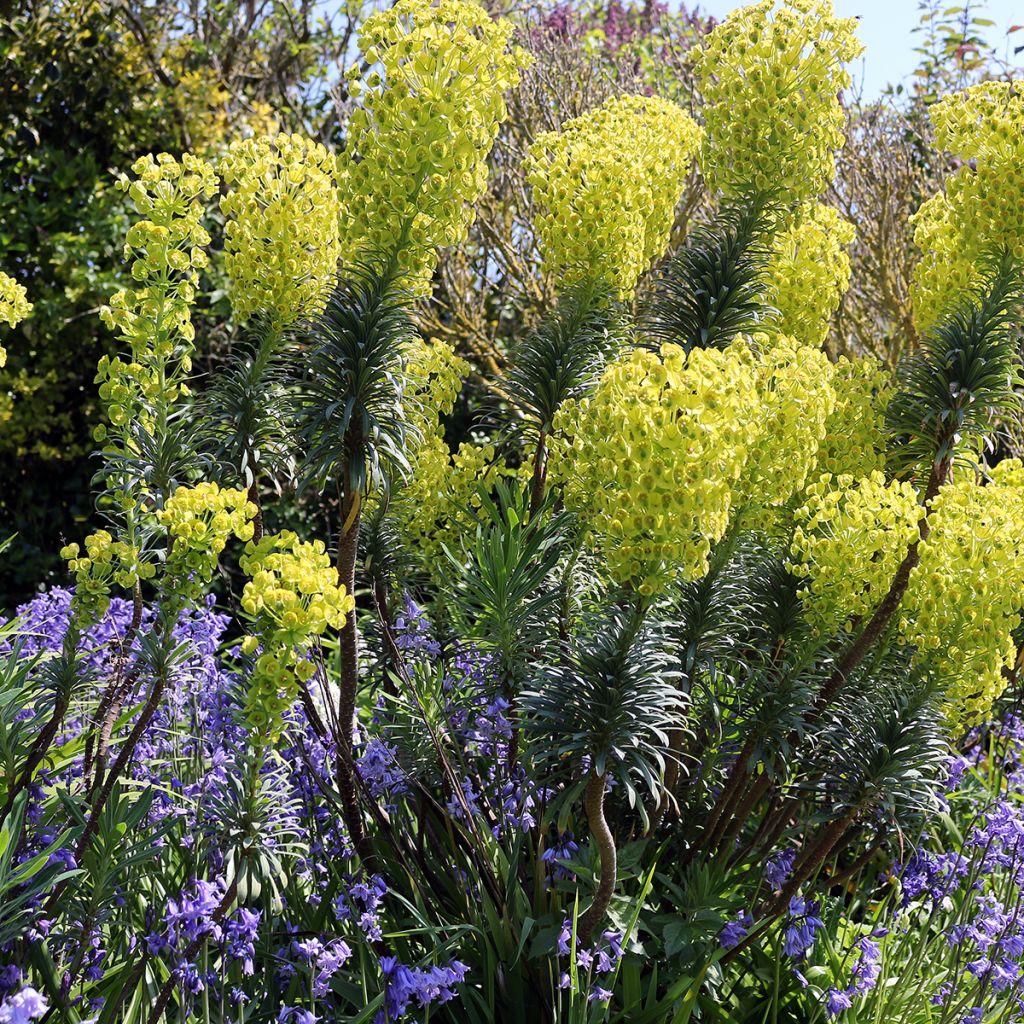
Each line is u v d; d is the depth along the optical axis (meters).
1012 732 4.31
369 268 3.10
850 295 7.09
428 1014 2.70
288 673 2.38
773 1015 3.14
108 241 7.55
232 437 3.25
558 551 3.36
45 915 2.62
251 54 9.27
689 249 3.94
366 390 3.09
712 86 3.84
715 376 2.31
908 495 3.11
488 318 8.41
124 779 2.92
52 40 7.66
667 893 3.17
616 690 2.62
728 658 3.20
